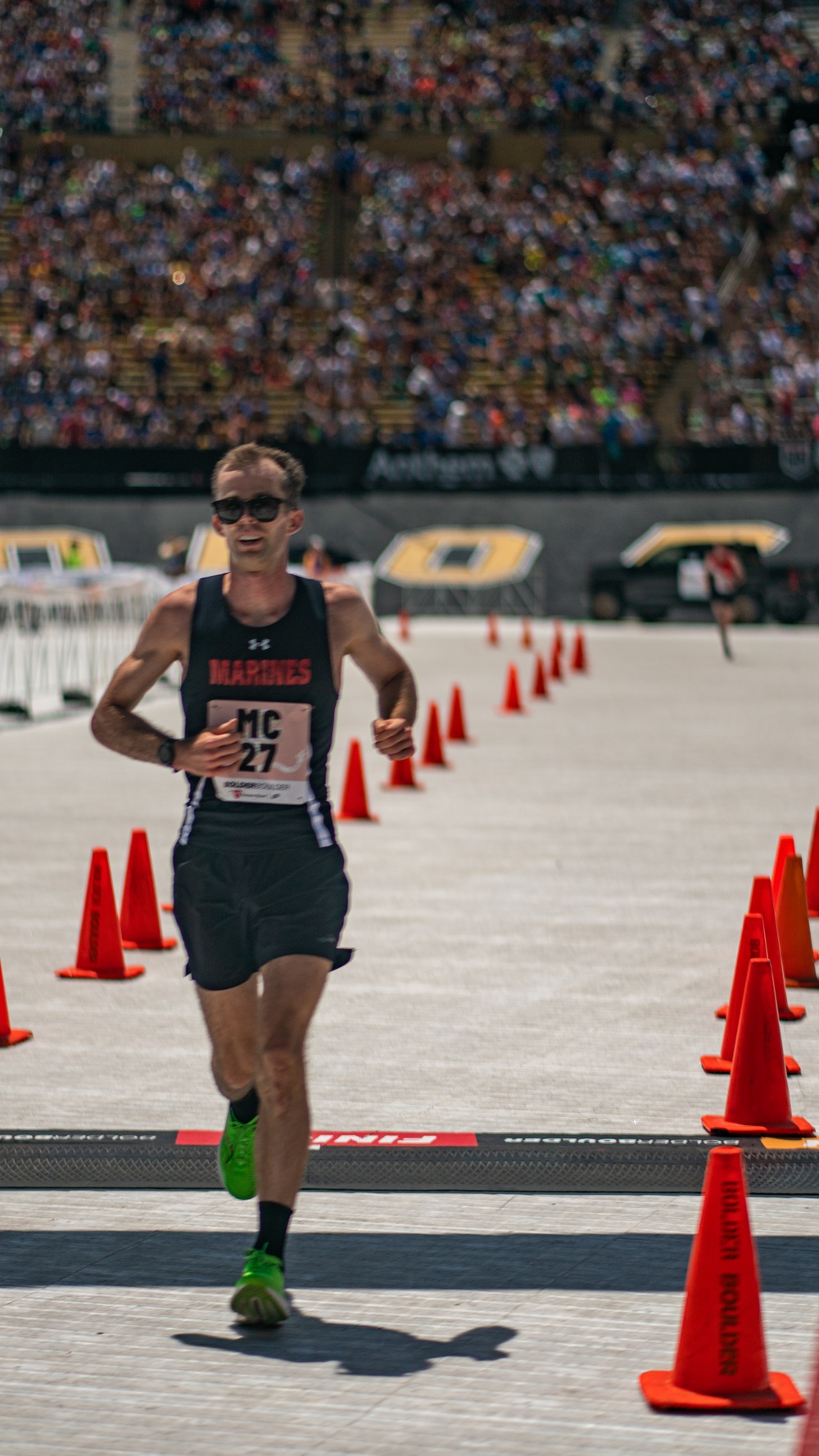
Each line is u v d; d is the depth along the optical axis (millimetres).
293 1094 8102
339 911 8586
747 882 20109
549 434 74188
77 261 80625
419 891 19531
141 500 73812
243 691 8492
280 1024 8219
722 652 57719
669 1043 13367
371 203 82500
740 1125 11070
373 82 86688
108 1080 12328
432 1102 11758
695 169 81500
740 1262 7371
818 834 18922
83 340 78500
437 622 72188
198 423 75750
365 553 74625
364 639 8758
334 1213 9789
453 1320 8250
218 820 8523
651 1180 10227
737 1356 7332
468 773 29312
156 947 16781
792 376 74562
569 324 77375
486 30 89562
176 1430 7070
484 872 20672
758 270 79562
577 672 49375
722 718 37562
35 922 17781
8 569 73562
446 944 16922
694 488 72562
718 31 87562
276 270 80375
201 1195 10086
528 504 73750
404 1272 8883
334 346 78125
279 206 82312
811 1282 8766
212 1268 8922
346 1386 7496
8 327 79875
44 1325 8188
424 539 74312
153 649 8609
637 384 75625
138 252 80812
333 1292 8602
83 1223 9586
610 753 31859
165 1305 8445
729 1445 6910
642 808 25516
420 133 84938
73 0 89500
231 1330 8133
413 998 14805
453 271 80062
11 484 74312
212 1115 11500
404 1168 10281
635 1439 6969
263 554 8414
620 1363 7762
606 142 84125
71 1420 7160
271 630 8516
